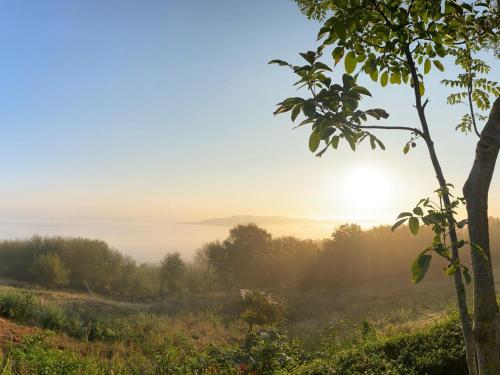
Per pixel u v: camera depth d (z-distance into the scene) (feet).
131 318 70.64
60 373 29.14
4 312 47.55
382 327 56.80
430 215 8.24
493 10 11.89
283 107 9.27
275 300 81.35
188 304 109.19
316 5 12.14
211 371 32.83
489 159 8.54
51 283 145.38
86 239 171.73
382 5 9.99
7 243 168.96
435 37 10.27
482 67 13.70
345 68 10.36
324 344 42.32
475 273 8.32
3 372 26.27
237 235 181.06
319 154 9.25
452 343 24.64
